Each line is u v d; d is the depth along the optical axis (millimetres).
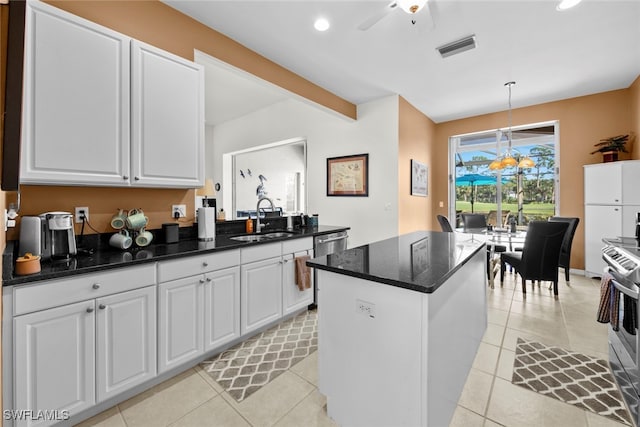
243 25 2504
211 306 1999
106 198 2000
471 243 2094
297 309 2727
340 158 4645
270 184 6398
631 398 1511
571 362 2004
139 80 1875
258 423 1488
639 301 1376
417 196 4793
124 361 1574
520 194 4930
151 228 2225
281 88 3236
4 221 1373
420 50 2945
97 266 1460
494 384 1778
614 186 3662
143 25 2074
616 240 2100
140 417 1522
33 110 1482
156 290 1706
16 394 1246
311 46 2854
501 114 4887
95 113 1690
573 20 2475
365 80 3654
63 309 1364
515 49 2936
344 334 1415
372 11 2340
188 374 1891
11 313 1228
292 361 2041
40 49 1500
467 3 2258
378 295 1282
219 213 3389
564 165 4367
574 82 3750
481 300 2262
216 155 6789
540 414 1529
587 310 2904
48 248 1584
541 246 3168
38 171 1499
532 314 2818
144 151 1901
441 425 1325
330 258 1586
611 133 4004
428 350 1154
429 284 1109
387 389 1269
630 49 2947
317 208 4961
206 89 4566
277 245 2510
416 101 4414
